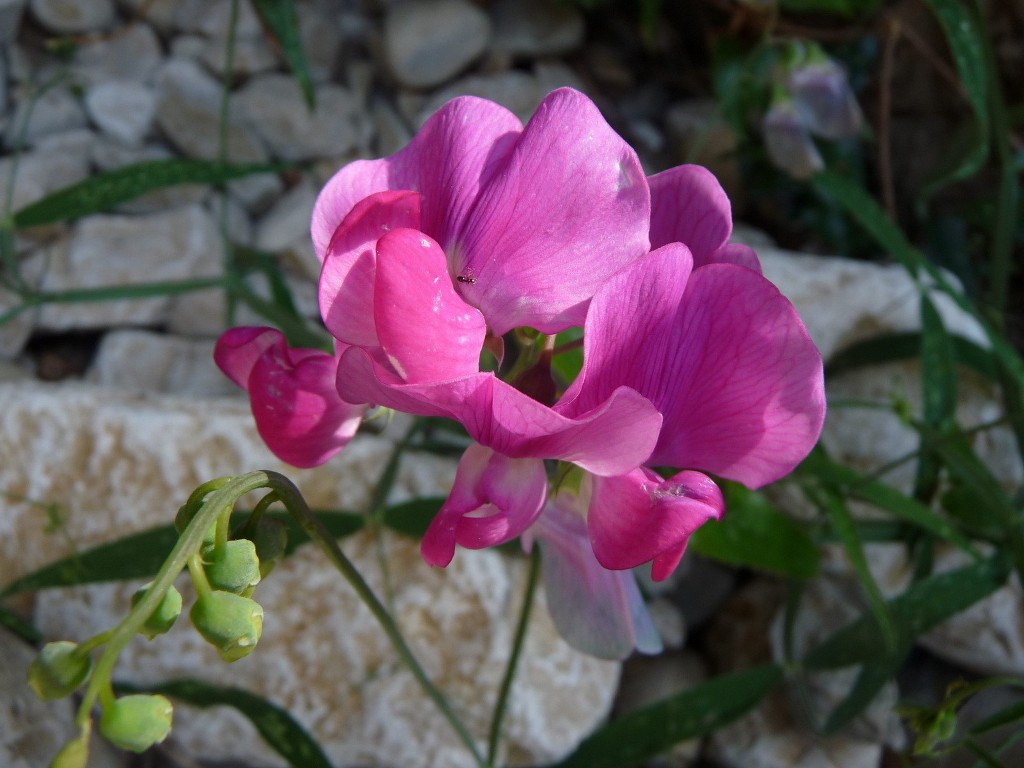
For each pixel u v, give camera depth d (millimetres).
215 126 242
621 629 103
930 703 191
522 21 258
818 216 247
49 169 232
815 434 88
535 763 177
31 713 161
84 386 191
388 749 174
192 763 180
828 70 213
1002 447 195
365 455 184
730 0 253
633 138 259
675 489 85
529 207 86
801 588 169
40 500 182
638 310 81
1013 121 216
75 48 250
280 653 176
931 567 179
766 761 183
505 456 89
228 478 83
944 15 180
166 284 180
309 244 239
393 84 258
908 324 204
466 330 82
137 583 178
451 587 179
